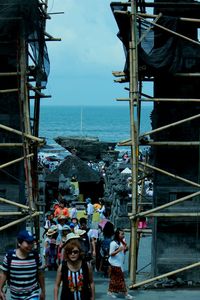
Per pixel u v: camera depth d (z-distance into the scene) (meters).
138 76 31.81
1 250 32.53
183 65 31.42
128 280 32.44
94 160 105.00
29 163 31.58
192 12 31.94
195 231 31.94
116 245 28.42
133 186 30.33
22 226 32.97
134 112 30.38
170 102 31.83
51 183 75.62
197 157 32.03
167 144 31.06
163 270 31.83
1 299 18.55
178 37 31.00
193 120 31.83
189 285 31.27
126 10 31.55
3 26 31.52
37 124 36.47
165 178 32.12
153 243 32.28
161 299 28.52
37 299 18.55
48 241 34.53
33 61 33.72
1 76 32.25
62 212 41.84
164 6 31.80
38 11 32.44
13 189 32.91
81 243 18.22
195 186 31.34
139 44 30.69
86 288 17.94
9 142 32.62
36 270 18.64
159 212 31.92
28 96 32.06
